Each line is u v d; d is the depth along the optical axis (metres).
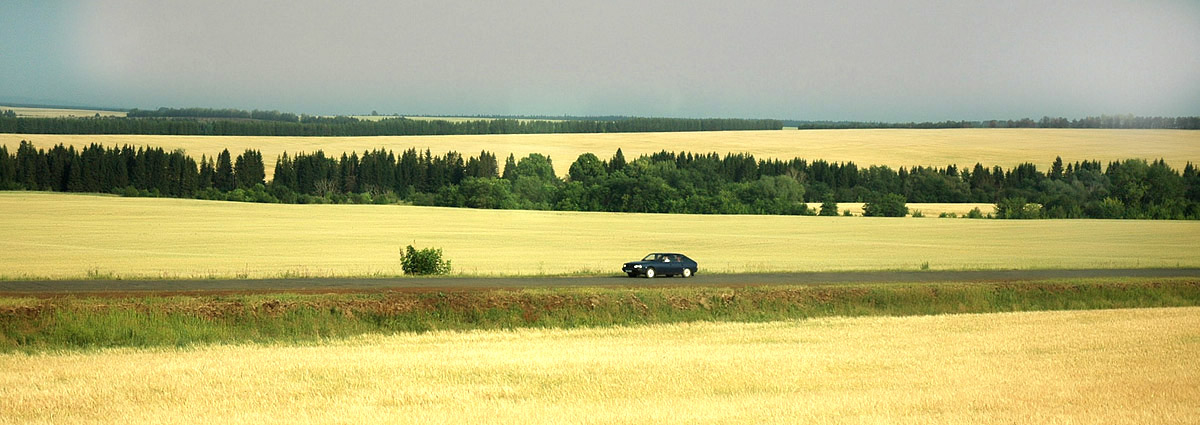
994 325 32.16
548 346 26.64
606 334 29.89
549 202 166.25
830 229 111.94
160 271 54.16
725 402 18.56
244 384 20.20
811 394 19.41
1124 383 20.69
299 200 162.25
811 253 80.00
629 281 46.50
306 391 19.53
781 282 46.19
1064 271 56.12
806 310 38.22
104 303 30.06
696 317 35.81
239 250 79.06
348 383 20.44
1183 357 24.59
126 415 17.19
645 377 21.36
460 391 19.66
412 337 28.78
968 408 17.97
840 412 17.56
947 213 149.00
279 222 112.56
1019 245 90.12
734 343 27.64
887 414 17.41
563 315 34.53
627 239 96.06
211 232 98.56
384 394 19.28
